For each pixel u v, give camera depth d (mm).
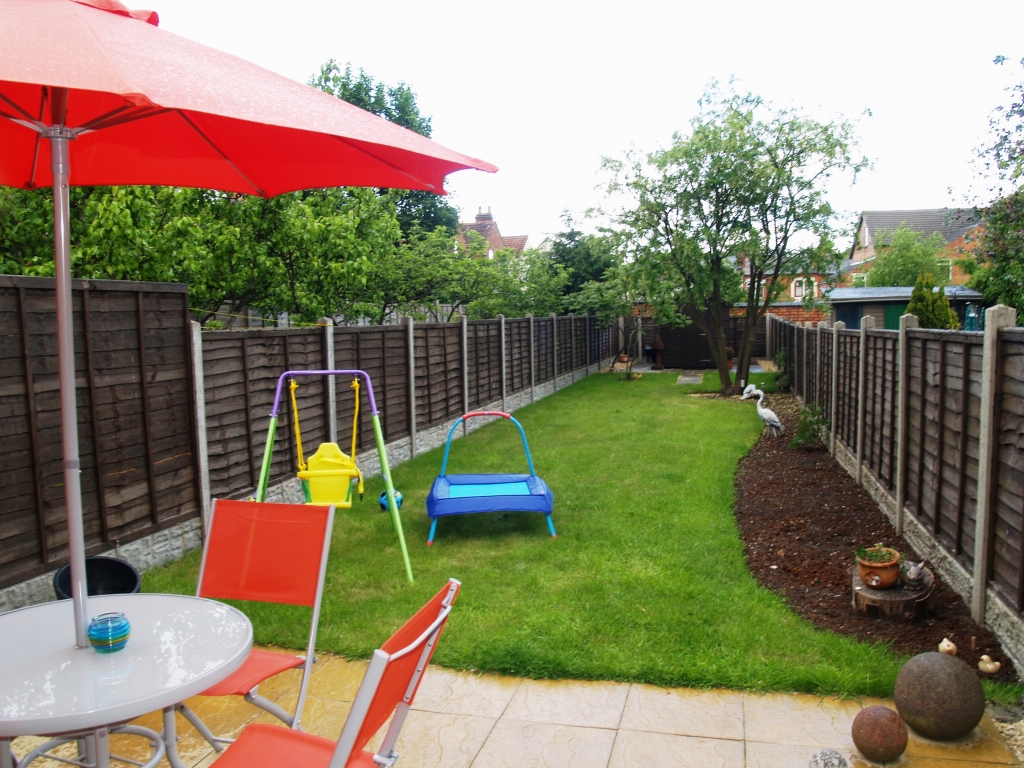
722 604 4453
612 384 18359
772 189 14031
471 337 11656
